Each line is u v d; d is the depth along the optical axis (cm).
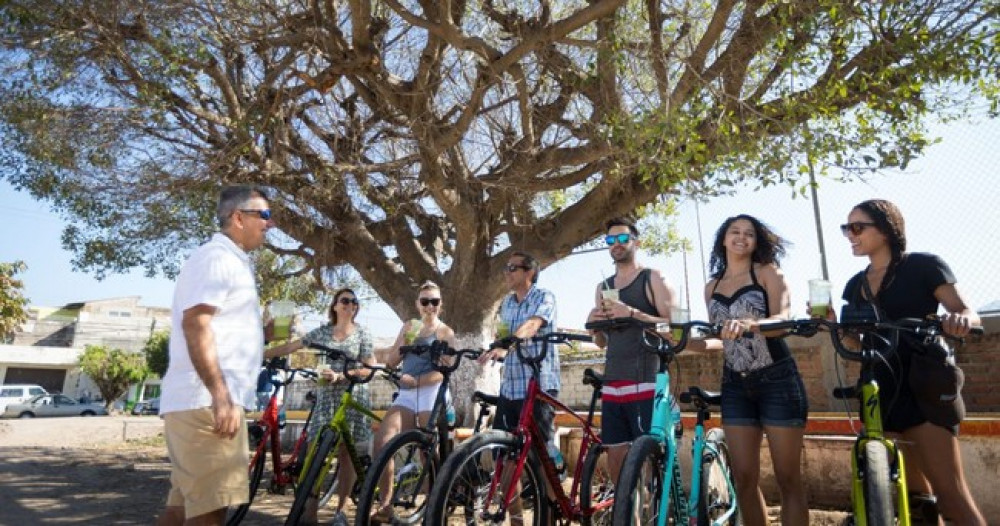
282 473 544
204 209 902
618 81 765
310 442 527
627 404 406
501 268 934
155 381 4572
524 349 418
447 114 901
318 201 915
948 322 285
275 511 608
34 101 775
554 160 862
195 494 294
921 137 648
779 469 350
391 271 983
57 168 863
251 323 327
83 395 4194
